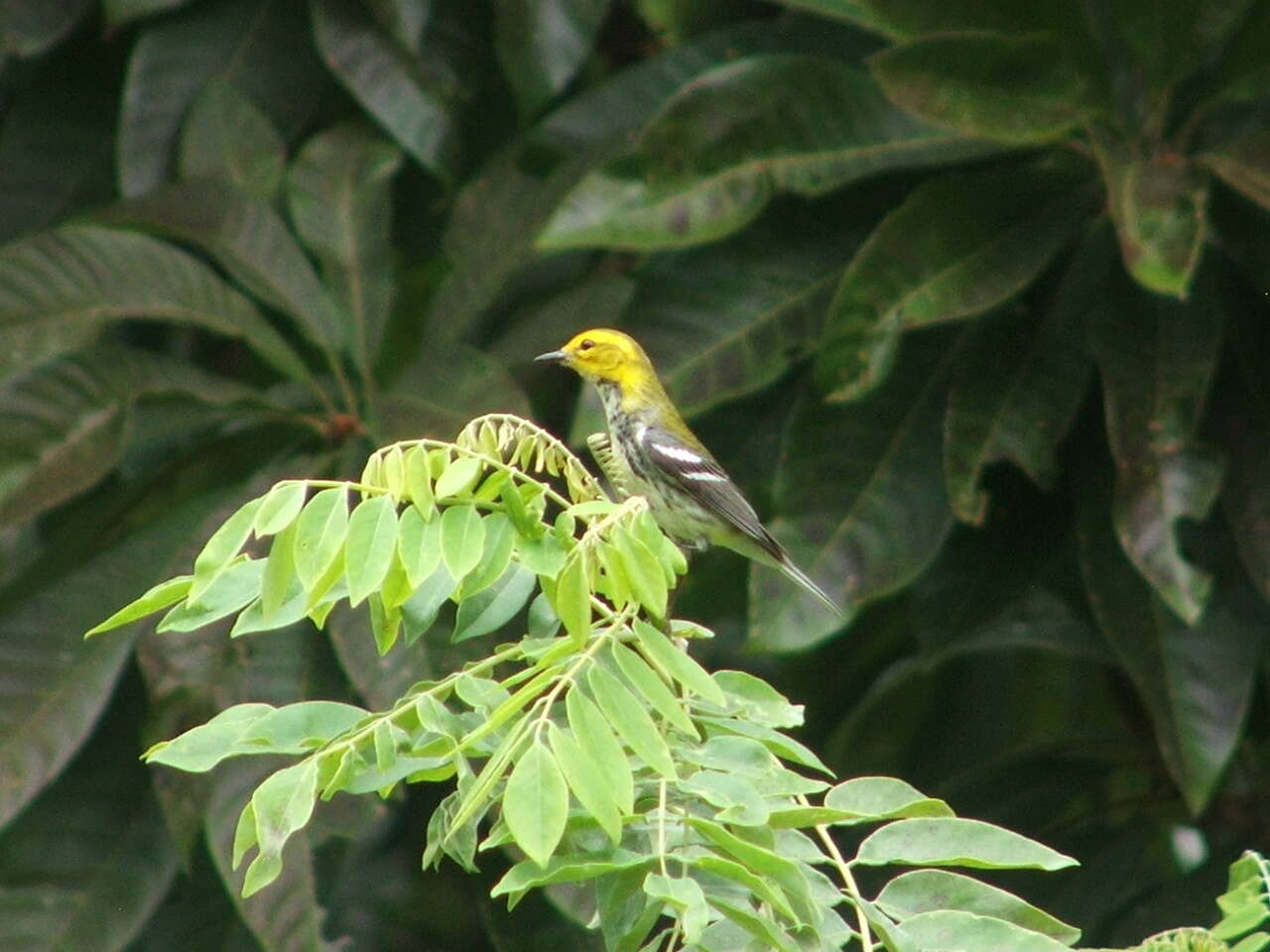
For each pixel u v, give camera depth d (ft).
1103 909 36.70
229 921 36.55
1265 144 32.17
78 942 33.27
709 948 16.34
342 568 16.44
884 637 43.60
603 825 14.89
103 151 41.65
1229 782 41.04
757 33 40.09
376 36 39.22
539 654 17.03
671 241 33.35
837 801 17.53
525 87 37.42
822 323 35.35
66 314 33.96
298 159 38.45
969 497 32.09
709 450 37.99
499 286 36.88
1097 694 45.75
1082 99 31.99
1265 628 33.86
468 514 16.42
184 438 38.52
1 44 39.09
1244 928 18.48
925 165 36.17
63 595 33.30
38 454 32.73
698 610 39.68
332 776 16.60
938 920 16.38
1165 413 31.94
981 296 32.53
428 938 43.42
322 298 37.06
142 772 34.94
